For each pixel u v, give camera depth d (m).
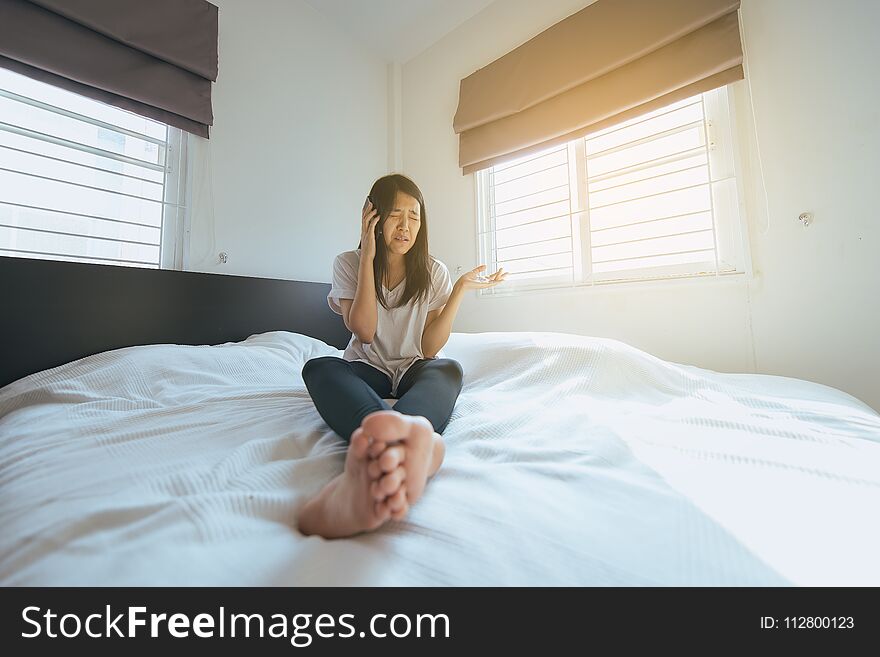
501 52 2.04
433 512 0.42
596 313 1.70
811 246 1.23
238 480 0.51
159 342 1.39
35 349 1.16
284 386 1.05
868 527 0.38
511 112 1.91
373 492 0.38
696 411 0.79
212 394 0.94
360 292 0.97
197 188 1.63
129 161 1.45
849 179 1.17
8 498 0.47
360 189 2.27
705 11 1.38
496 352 1.15
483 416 0.77
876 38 1.14
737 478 0.50
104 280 1.29
